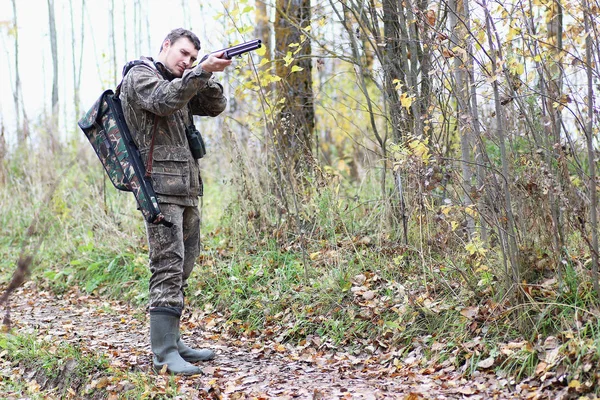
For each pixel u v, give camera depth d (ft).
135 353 14.46
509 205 12.98
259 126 21.43
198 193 13.56
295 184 20.59
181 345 13.75
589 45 12.21
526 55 13.26
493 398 10.78
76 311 19.67
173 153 12.77
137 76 12.34
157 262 13.03
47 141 34.83
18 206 30.09
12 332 16.60
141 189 12.45
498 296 13.44
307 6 23.03
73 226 27.63
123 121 12.69
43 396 13.17
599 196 13.52
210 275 19.04
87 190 29.71
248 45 11.89
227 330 16.55
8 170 33.53
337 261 17.26
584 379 10.37
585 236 12.07
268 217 20.70
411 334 13.93
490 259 13.89
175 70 13.15
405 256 16.71
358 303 15.55
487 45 13.92
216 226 24.07
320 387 11.87
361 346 14.39
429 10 14.11
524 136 13.96
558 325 12.05
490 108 17.90
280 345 14.89
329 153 32.01
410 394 10.75
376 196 20.35
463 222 14.42
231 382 12.26
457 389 11.25
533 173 13.38
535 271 13.52
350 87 34.63
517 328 12.59
